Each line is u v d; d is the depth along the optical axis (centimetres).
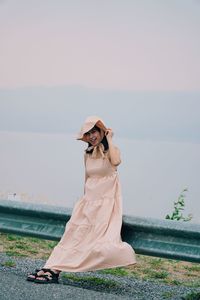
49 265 658
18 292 619
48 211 698
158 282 720
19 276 680
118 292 663
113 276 734
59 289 634
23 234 714
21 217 717
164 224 647
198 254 635
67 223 679
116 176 685
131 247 651
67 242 673
